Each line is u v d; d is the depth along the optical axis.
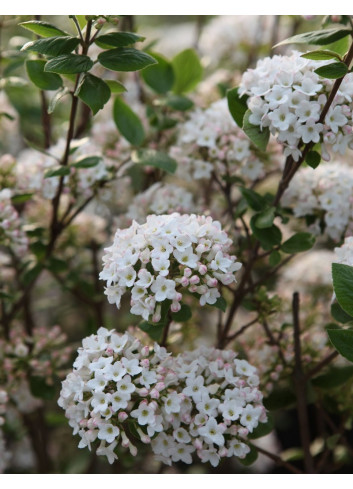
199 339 0.72
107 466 0.77
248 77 0.57
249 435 0.56
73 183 0.66
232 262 0.53
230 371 0.55
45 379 0.67
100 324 0.75
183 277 0.51
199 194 0.78
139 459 0.68
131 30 0.71
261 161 0.66
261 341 0.64
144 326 0.54
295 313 0.61
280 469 0.79
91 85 0.55
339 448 0.70
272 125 0.55
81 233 0.75
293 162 0.58
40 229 0.69
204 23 0.88
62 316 0.83
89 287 0.75
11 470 0.78
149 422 0.51
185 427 0.54
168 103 0.69
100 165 0.66
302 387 0.61
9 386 0.67
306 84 0.54
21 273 0.74
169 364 0.54
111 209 0.74
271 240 0.59
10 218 0.65
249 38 0.81
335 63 0.52
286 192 0.64
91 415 0.52
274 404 0.63
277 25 0.76
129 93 0.79
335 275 0.52
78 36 0.59
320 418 0.70
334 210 0.63
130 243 0.53
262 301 0.62
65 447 0.82
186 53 0.70
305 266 0.73
